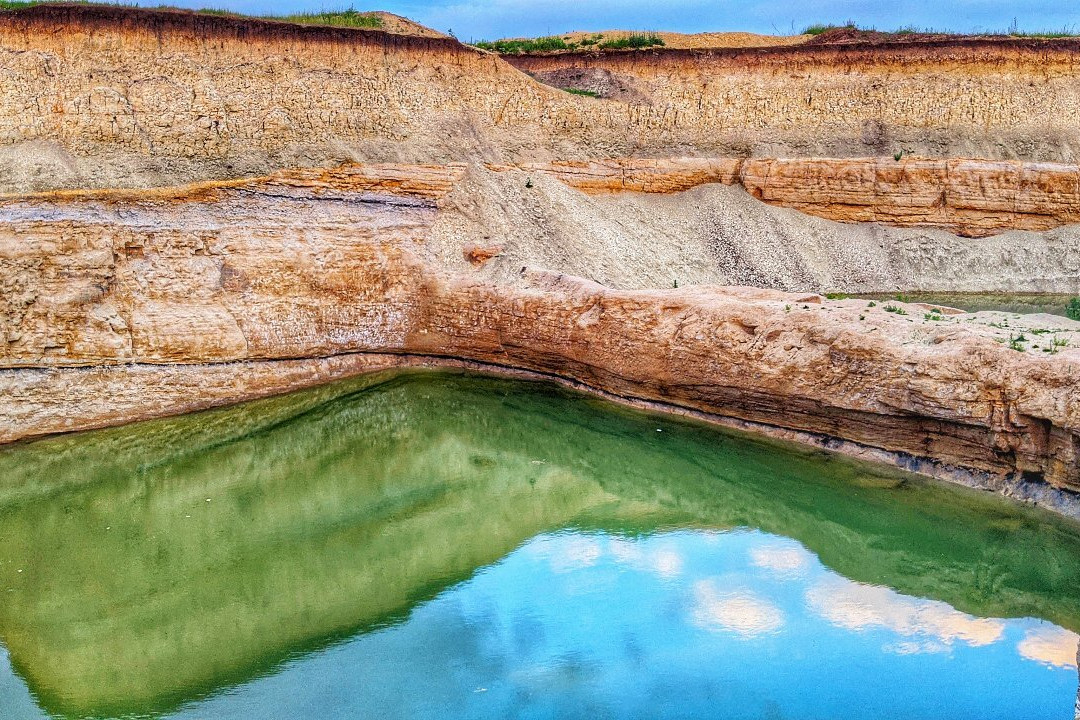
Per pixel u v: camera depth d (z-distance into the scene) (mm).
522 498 18922
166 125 26094
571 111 33812
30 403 20625
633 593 15195
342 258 24688
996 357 16812
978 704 12344
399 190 26781
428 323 25406
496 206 27828
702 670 13234
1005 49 36812
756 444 19781
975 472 17422
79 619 14852
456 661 13625
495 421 22188
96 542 17109
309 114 27828
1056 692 12523
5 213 21094
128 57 26516
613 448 20219
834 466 18625
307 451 21078
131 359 21781
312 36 29094
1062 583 15008
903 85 36250
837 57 36688
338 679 13305
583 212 30266
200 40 27547
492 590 15461
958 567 15539
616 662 13453
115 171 24797
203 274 22859
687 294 21547
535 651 13812
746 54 36781
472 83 32219
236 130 26797
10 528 17469
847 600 14781
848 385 18547
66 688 13195
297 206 24844
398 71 30375
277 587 15719
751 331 20016
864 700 12469
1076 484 16000
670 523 17609
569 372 23578
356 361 24969
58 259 21234
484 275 25250
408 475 20094
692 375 20797
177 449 20766
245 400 22984
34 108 25094
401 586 15617
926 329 18281
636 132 34438
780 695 12648
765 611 14625
